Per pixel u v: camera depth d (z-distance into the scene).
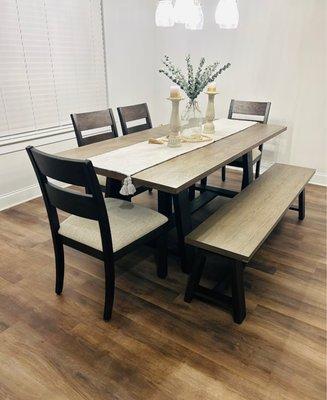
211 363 1.46
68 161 1.36
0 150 2.81
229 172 3.85
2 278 2.03
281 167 2.69
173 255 2.23
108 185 2.30
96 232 1.65
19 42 2.74
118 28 3.59
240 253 1.49
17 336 1.60
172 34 3.90
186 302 1.82
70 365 1.45
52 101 3.15
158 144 2.24
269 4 3.19
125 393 1.33
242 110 3.17
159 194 2.13
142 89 4.13
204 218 2.77
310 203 3.03
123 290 1.92
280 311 1.75
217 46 3.62
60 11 2.99
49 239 2.46
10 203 2.99
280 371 1.42
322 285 1.95
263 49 3.37
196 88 2.21
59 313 1.75
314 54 3.13
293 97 3.37
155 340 1.58
